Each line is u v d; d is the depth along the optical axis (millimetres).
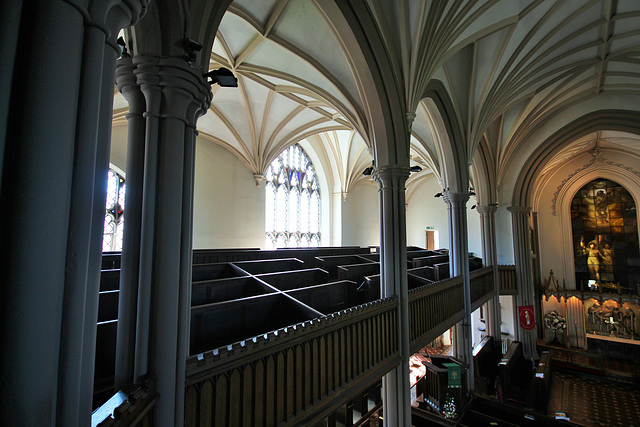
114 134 10750
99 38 1286
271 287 4973
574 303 15008
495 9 6559
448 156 9258
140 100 2385
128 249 2303
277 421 3479
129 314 2262
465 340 9188
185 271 2525
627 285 15133
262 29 6613
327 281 6617
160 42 2320
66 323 1189
